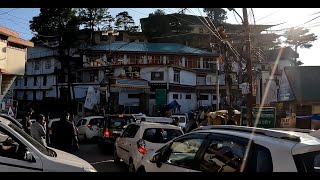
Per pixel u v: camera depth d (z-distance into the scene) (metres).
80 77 50.84
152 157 6.36
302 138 3.90
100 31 60.88
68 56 56.97
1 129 5.24
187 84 50.03
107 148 15.49
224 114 20.11
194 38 64.75
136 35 65.94
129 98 45.94
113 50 51.84
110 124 15.84
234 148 4.14
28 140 5.75
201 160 4.66
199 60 55.38
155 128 9.99
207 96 50.91
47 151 5.77
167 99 45.34
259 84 24.19
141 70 46.44
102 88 41.50
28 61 61.12
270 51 56.44
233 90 42.12
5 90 22.48
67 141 10.31
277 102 21.91
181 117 29.25
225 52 23.41
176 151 5.43
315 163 3.60
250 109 15.09
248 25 15.55
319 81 19.84
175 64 50.06
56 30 58.38
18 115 41.19
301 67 20.70
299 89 19.28
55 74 57.03
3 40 20.72
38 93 59.72
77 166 5.44
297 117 15.12
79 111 45.81
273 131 4.02
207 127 5.15
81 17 62.47
